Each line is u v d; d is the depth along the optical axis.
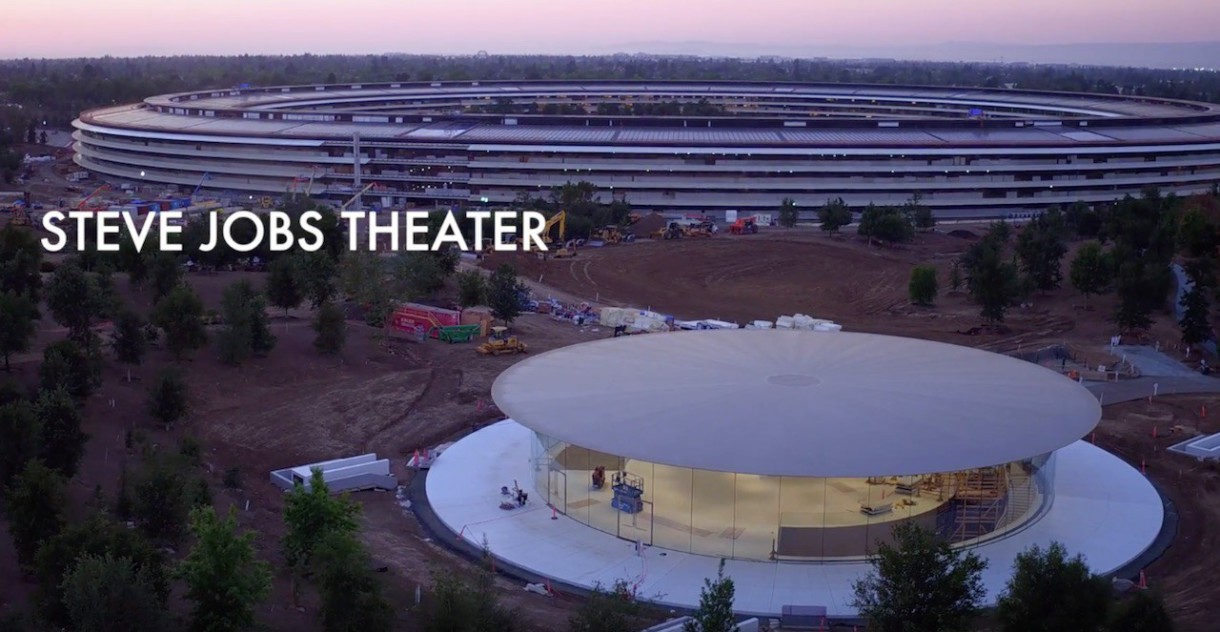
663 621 55.78
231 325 103.75
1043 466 69.81
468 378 105.44
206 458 81.38
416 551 65.44
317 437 88.56
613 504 68.75
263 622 52.06
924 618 48.47
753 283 160.75
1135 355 114.69
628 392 73.94
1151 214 175.12
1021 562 50.41
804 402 70.88
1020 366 81.19
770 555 64.19
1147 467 82.06
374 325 123.56
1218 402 98.44
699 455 63.12
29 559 56.09
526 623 53.88
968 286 147.12
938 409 70.12
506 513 71.38
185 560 52.31
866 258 177.62
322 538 54.72
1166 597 58.88
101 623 44.81
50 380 83.69
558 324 132.75
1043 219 187.88
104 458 76.88
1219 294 123.31
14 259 117.19
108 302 108.25
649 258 174.88
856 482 64.25
